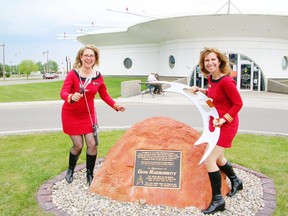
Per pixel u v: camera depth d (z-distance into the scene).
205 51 4.07
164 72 32.09
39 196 4.57
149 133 4.61
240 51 27.56
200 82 28.61
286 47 29.14
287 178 5.40
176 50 29.69
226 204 4.31
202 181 4.33
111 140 8.05
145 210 4.11
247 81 28.20
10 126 10.39
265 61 27.97
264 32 26.64
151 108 15.23
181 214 4.02
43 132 9.16
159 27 28.12
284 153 6.95
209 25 26.09
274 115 13.36
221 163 4.46
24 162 6.19
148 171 4.46
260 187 4.94
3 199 4.48
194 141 4.57
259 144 7.76
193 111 14.19
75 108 4.66
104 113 13.41
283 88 25.67
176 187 4.34
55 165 6.00
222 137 3.99
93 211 4.08
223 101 4.09
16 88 25.44
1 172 5.59
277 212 4.13
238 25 25.72
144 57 35.97
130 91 20.67
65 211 4.11
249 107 15.98
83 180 5.16
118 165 4.52
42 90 24.00
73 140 4.82
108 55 38.84
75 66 4.78
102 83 4.84
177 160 4.47
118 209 4.12
